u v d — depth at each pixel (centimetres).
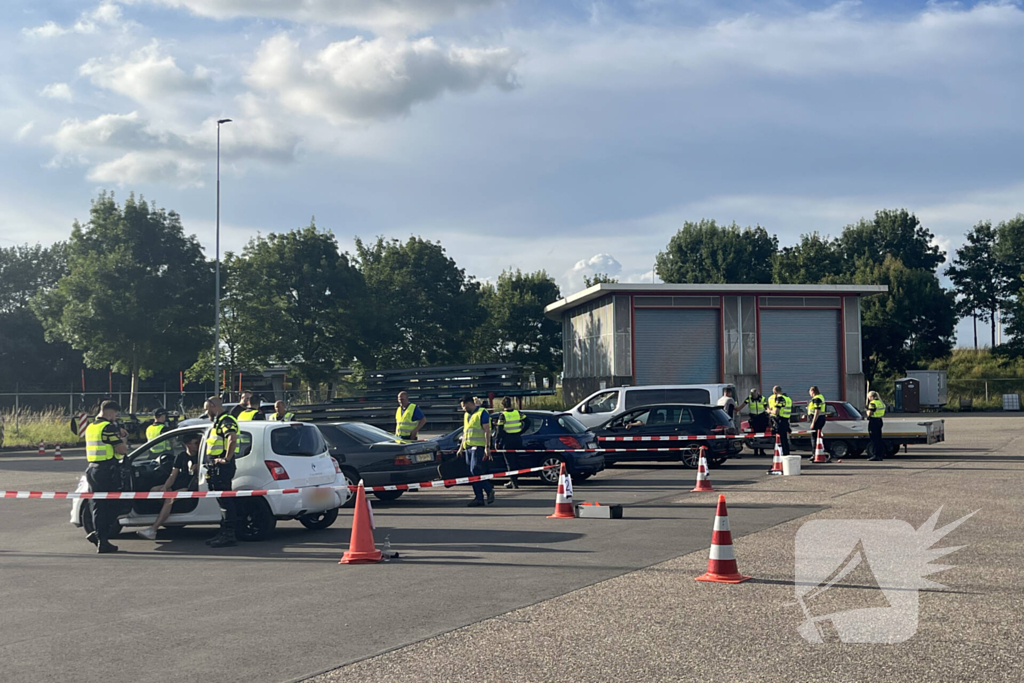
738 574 827
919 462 2191
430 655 602
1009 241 8194
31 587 874
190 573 941
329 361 5162
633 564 918
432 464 1572
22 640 664
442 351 5941
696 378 3994
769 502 1416
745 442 2530
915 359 6769
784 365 4038
